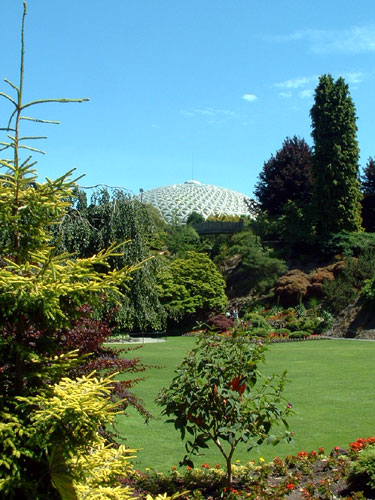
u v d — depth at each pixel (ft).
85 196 32.01
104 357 15.80
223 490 14.44
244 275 108.27
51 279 9.16
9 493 8.39
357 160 107.76
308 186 120.78
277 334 76.89
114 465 10.06
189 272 97.96
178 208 219.82
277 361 46.14
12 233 9.94
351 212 106.01
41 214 9.55
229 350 15.57
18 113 9.49
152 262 33.88
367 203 119.85
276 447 19.90
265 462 18.15
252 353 15.28
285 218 109.40
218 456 19.33
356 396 28.91
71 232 29.43
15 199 9.37
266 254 105.29
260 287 101.50
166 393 15.64
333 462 16.47
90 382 9.54
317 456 17.76
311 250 107.55
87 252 30.45
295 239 107.04
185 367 15.66
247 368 15.14
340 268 90.27
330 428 22.20
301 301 90.43
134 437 22.06
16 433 8.68
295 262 106.63
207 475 16.43
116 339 65.36
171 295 93.81
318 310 83.61
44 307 8.72
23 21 9.48
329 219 105.70
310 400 28.09
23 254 9.72
